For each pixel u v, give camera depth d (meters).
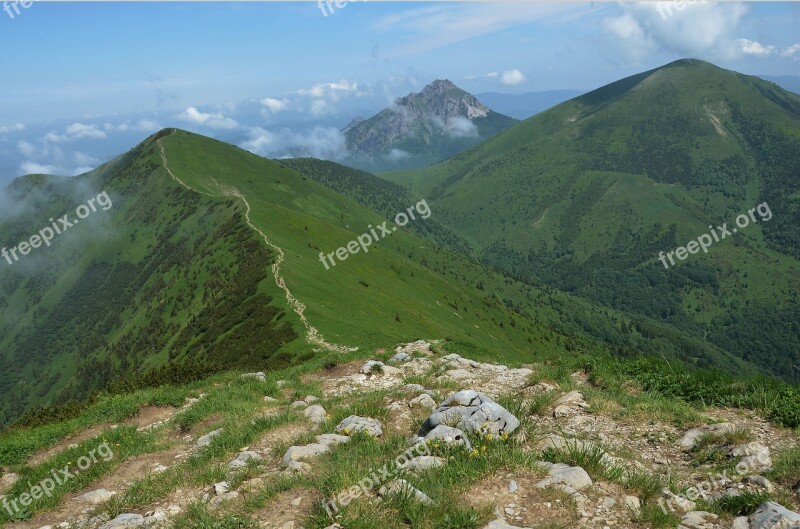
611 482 7.48
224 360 62.47
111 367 129.88
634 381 13.15
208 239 151.88
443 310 135.88
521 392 13.38
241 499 8.20
